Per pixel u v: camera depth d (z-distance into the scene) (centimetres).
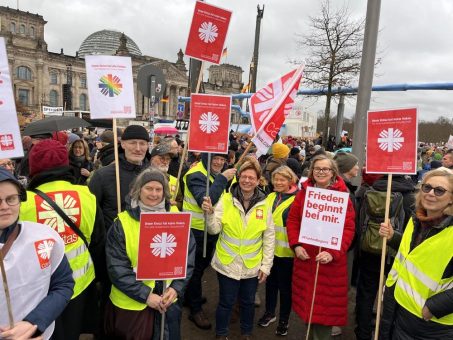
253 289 365
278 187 422
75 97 7825
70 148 608
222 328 362
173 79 8162
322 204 324
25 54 7069
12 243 192
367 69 460
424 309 239
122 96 343
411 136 312
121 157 343
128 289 262
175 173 636
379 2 448
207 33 383
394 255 350
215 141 370
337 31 1288
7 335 177
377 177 413
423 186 253
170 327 286
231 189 378
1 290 187
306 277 348
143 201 274
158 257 260
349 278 473
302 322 437
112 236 273
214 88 7169
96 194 327
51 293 204
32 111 7106
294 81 422
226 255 355
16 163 627
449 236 236
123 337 268
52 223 247
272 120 415
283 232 397
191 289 413
